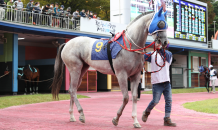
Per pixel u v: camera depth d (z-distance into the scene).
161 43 5.10
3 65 16.66
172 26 25.25
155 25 5.05
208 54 30.72
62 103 11.73
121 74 5.42
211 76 20.56
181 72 27.70
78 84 6.67
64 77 18.62
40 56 23.17
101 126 5.52
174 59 26.66
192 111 8.66
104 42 5.94
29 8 15.66
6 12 14.55
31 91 16.73
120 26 20.41
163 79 5.68
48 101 12.82
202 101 11.52
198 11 28.08
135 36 5.36
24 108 9.60
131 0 21.95
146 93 19.41
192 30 27.31
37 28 15.49
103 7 33.44
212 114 7.88
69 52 6.41
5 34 16.47
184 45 24.88
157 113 8.19
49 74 19.69
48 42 20.84
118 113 5.50
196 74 29.27
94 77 21.03
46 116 7.18
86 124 5.78
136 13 22.30
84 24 17.88
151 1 23.38
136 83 5.55
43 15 16.14
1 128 5.14
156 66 5.81
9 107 10.03
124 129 5.17
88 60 6.16
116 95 17.44
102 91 22.25
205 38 28.86
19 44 21.56
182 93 20.48
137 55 5.36
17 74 16.27
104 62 5.81
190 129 5.25
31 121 6.14
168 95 5.72
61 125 5.59
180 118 7.01
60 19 17.23
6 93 16.42
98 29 18.69
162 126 5.61
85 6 31.00
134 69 5.41
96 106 10.38
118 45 5.51
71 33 17.09
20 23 14.73
